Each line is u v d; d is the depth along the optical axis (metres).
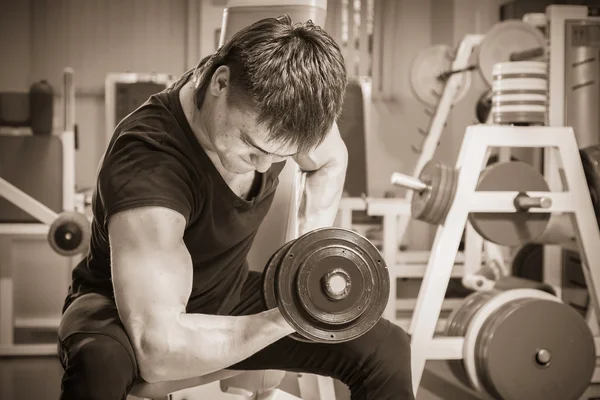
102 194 1.21
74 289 1.43
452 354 2.35
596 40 3.10
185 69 5.21
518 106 2.38
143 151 1.23
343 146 1.68
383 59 5.30
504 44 3.53
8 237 3.45
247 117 1.14
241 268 1.54
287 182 1.66
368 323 1.22
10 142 3.56
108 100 4.26
